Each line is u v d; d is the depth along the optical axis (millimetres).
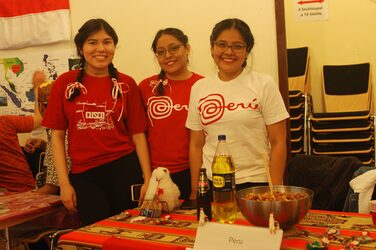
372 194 1854
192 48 2746
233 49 1742
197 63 2742
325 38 2508
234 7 2617
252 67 2596
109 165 2049
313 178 2174
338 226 1440
